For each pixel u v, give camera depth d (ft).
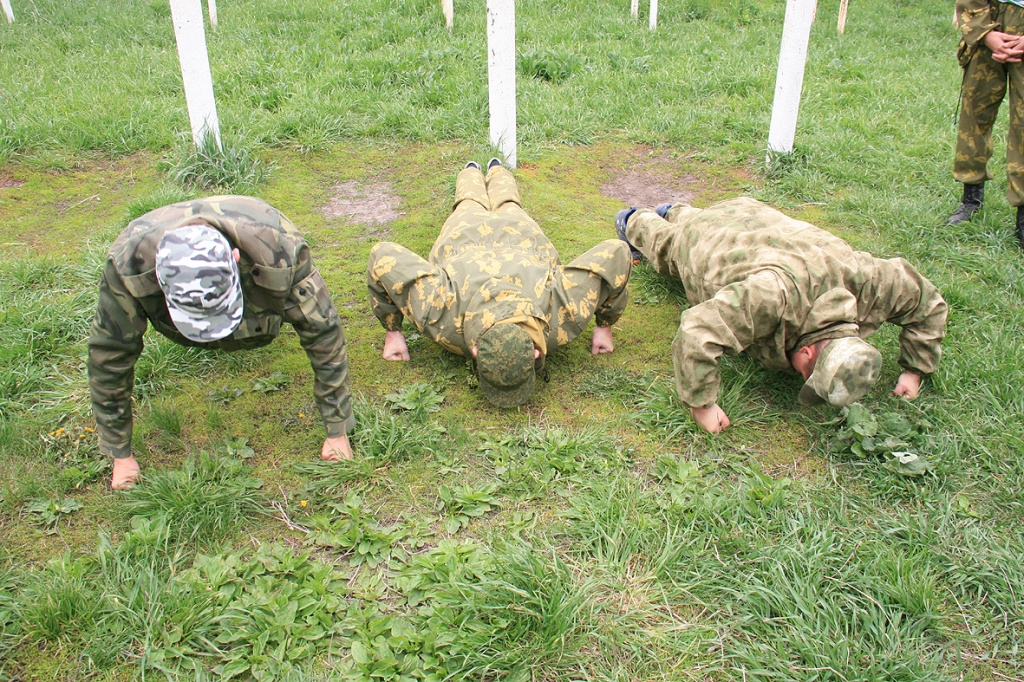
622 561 9.78
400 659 8.58
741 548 10.03
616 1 35.45
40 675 8.41
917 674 8.50
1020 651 8.91
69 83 24.39
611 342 13.89
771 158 20.93
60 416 11.96
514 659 8.55
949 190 20.02
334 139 21.99
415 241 17.29
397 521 10.47
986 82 17.04
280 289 9.57
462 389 12.93
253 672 8.43
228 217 9.31
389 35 28.60
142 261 8.96
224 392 12.64
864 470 11.34
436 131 22.02
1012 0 16.21
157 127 21.70
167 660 8.58
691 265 13.34
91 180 19.79
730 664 8.77
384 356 13.55
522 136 22.27
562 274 12.72
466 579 9.39
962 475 11.28
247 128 21.43
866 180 20.56
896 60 31.55
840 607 9.31
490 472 11.31
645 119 23.97
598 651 8.83
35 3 33.96
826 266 11.54
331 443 11.15
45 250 16.57
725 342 11.07
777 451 11.77
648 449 11.77
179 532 9.98
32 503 10.46
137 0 35.29
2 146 19.90
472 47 27.50
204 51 18.45
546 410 12.55
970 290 15.38
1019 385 12.68
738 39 31.83
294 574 9.48
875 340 13.92
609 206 19.35
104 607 8.98
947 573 9.83
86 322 14.02
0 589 9.22
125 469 10.71
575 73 26.71
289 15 31.89
